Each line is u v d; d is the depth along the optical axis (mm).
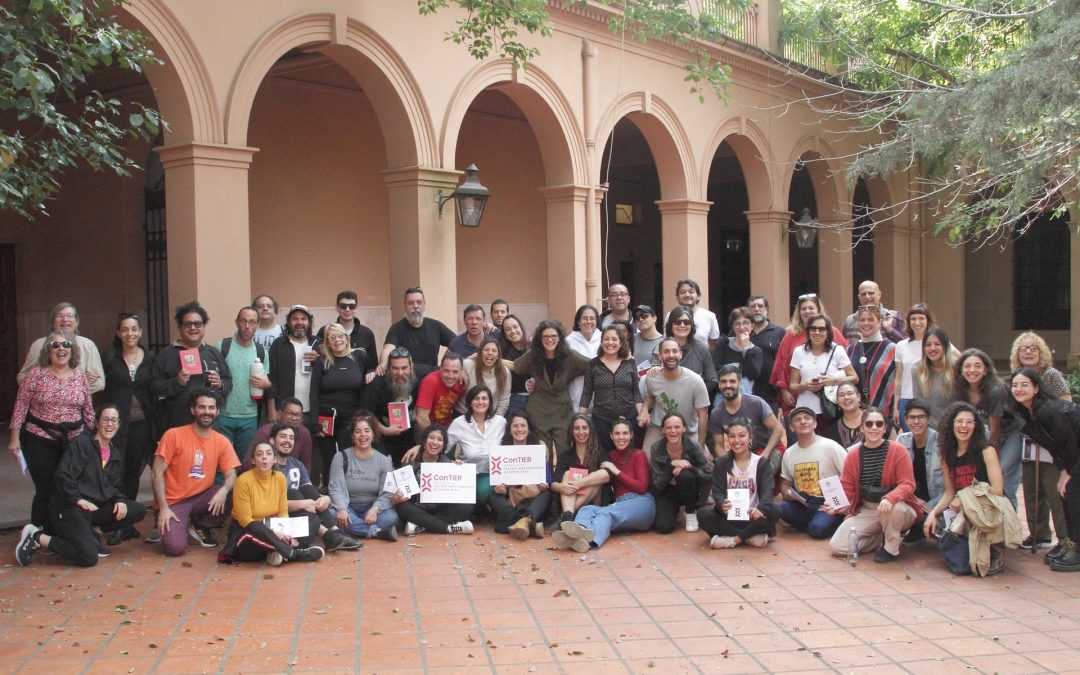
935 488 7715
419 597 6672
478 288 17422
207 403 7793
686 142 15750
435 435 8539
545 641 5809
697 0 15203
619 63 14461
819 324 8922
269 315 9227
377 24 10945
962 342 23562
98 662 5465
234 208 9617
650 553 7883
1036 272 25031
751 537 8008
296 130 14133
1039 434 7285
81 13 6836
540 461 8516
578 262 13859
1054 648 5652
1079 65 10156
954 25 14898
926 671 5324
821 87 18859
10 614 6281
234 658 5523
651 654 5602
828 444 8273
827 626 6070
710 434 8805
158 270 13852
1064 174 12836
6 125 13398
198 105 9352
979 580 7035
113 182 13828
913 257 23062
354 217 14914
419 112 11492
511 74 12742
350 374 8961
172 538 7684
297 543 7594
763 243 17875
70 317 7773
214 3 9445
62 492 7359
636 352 9625
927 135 11875
